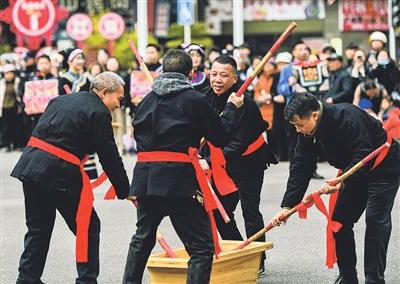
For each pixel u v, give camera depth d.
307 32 46.06
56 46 38.41
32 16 33.97
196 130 9.80
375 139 10.65
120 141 26.88
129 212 17.28
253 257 10.81
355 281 11.12
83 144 10.43
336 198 10.99
